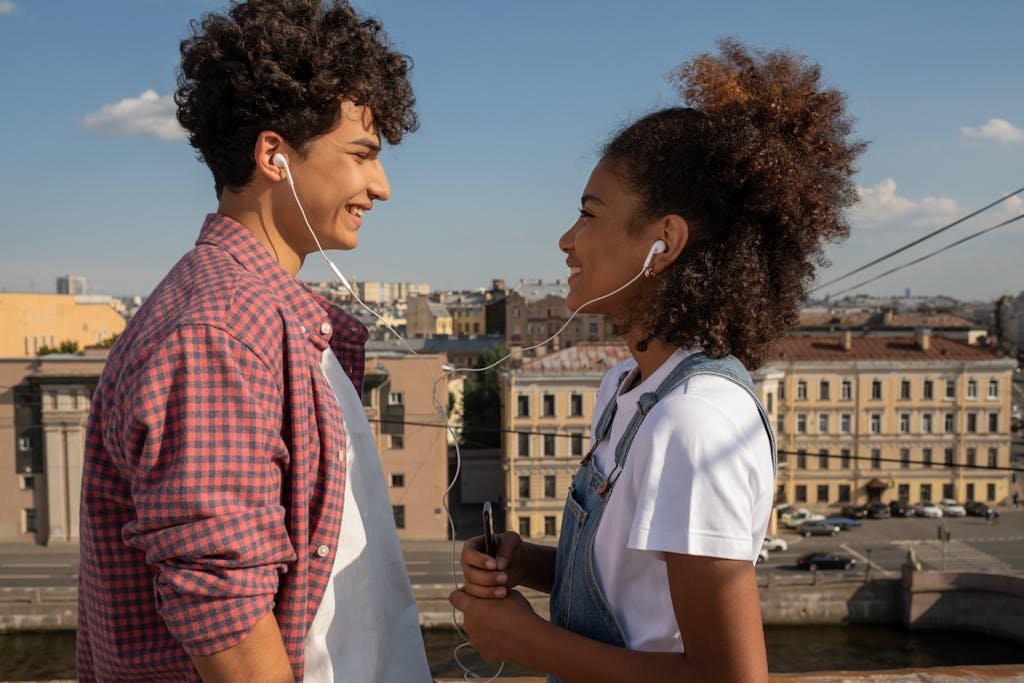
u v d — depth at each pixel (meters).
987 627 25.17
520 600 1.21
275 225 1.26
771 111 1.28
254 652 0.96
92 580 1.09
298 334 1.12
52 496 30.47
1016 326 102.75
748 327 1.17
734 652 0.98
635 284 1.24
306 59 1.19
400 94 1.30
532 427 30.94
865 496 38.28
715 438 1.03
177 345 0.98
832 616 26.19
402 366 30.52
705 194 1.19
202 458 0.95
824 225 1.30
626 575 1.13
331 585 1.18
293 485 1.08
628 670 1.05
